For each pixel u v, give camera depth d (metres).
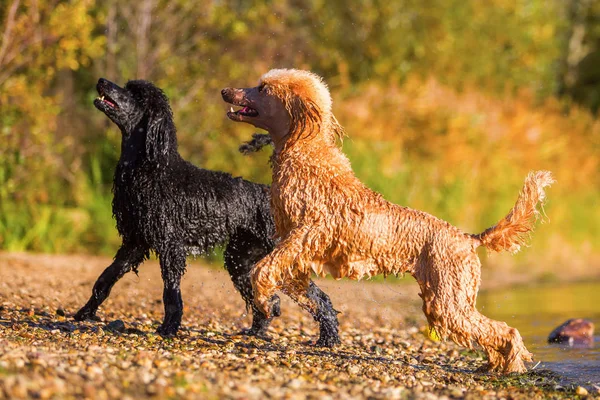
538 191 7.96
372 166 20.12
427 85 26.08
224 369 7.09
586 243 23.72
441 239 7.91
